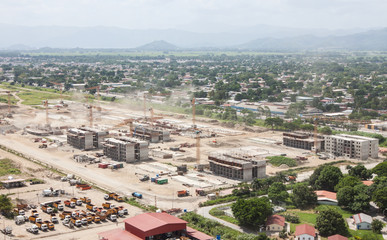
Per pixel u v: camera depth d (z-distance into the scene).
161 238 194.00
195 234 197.00
